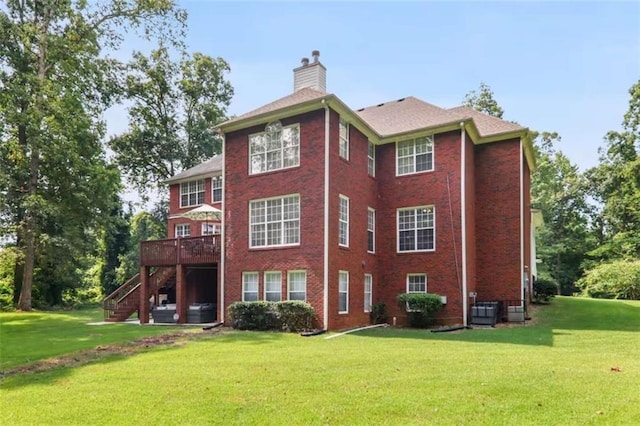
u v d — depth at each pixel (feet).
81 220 90.27
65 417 19.67
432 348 36.04
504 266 61.72
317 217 51.39
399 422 17.90
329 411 19.49
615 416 17.95
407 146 62.69
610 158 120.16
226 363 30.55
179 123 136.26
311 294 50.70
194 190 90.63
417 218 60.90
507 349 35.09
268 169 56.49
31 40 84.74
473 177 63.87
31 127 79.15
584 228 135.95
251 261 55.88
